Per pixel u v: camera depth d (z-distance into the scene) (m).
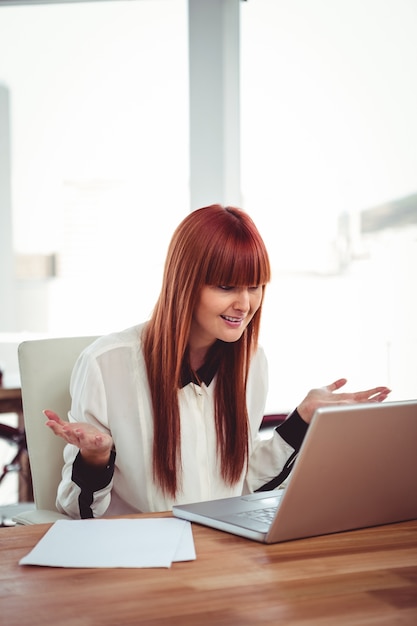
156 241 4.21
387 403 1.04
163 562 0.96
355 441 1.02
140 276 4.36
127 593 0.86
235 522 1.10
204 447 1.58
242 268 1.42
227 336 1.47
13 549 1.03
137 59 3.90
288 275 3.62
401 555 1.00
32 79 4.59
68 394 1.72
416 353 3.53
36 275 4.92
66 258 4.79
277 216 3.46
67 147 4.62
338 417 0.99
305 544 1.04
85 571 0.93
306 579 0.91
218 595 0.86
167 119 3.68
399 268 3.54
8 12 3.64
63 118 4.57
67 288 4.79
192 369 1.57
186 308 1.46
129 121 4.16
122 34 3.79
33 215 4.82
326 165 3.43
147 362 1.56
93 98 4.34
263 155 3.34
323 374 3.71
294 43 3.27
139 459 1.56
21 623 0.78
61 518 1.52
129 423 1.56
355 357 3.63
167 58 3.50
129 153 4.30
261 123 3.30
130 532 1.09
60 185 4.66
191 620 0.79
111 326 4.59
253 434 1.76
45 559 0.97
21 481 3.29
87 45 4.15
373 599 0.85
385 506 1.13
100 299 4.62
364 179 3.48
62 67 4.37
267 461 1.61
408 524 1.16
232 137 3.00
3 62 4.49
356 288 3.59
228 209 1.49
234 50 2.98
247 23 3.11
